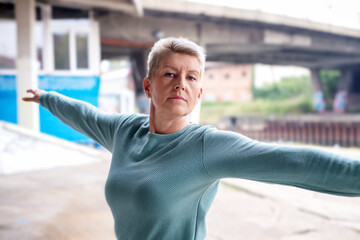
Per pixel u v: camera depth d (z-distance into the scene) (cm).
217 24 1411
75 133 1022
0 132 610
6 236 300
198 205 97
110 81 1855
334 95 3491
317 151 72
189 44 95
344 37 1925
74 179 545
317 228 327
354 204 413
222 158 84
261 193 460
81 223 338
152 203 90
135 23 1223
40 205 399
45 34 1002
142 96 1853
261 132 2616
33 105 897
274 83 3897
